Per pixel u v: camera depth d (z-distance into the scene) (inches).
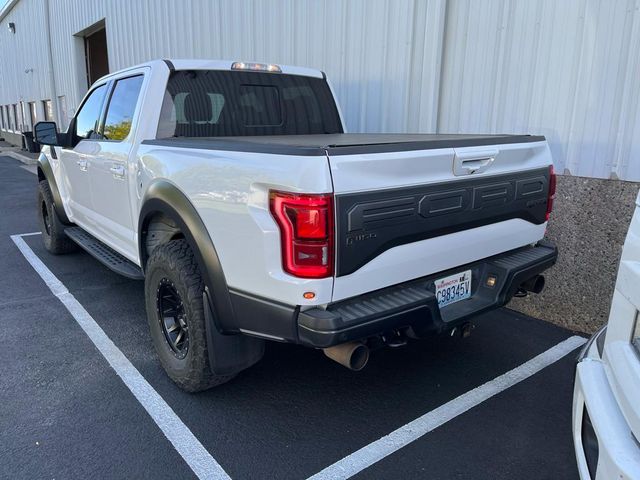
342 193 83.3
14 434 105.3
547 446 104.0
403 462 98.7
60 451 100.3
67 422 109.4
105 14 481.4
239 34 285.9
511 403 118.9
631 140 146.9
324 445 103.2
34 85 874.8
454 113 191.0
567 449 103.0
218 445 102.7
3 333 153.3
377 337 98.2
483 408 116.9
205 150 104.0
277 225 85.6
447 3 186.9
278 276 86.9
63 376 128.3
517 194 115.9
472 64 182.9
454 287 109.2
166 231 126.3
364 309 89.4
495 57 175.8
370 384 126.2
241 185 91.0
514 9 168.4
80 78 628.1
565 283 162.2
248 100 153.7
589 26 151.6
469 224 106.0
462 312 106.1
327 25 231.1
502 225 115.0
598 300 155.6
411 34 196.5
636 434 57.9
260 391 122.0
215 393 120.7
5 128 1203.9
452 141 100.5
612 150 151.3
